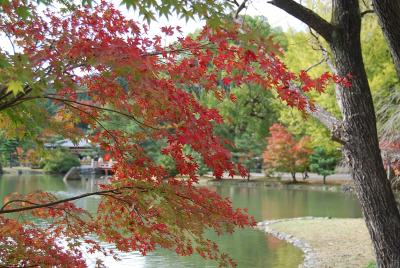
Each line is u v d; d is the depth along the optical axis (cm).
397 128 1006
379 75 1389
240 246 1177
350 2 472
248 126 3259
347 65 478
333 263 944
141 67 264
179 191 335
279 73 326
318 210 1867
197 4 261
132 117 332
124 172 370
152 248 395
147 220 359
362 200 484
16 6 297
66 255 386
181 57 337
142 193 340
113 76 294
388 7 454
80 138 367
